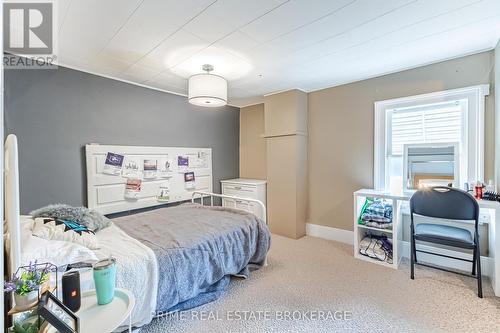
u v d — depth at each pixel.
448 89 2.41
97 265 1.03
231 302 1.87
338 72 2.75
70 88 2.56
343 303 1.85
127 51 2.19
